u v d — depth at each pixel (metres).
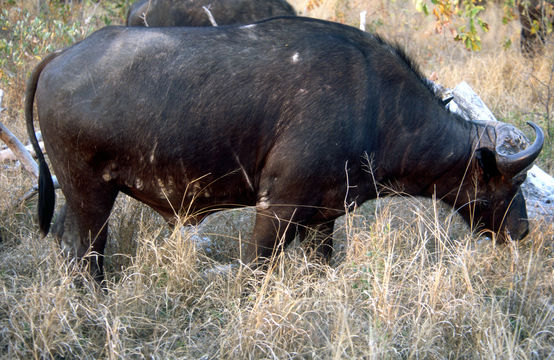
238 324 4.23
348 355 3.89
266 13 7.40
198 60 4.39
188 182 4.59
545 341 4.42
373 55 4.71
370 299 4.36
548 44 10.63
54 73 4.37
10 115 8.53
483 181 5.05
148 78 4.32
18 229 5.89
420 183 5.05
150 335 4.38
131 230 5.50
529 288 4.77
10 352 3.92
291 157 4.45
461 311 4.41
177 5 7.55
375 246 4.89
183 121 4.36
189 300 4.82
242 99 4.41
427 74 11.04
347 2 13.95
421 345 4.12
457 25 13.38
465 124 5.05
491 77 10.52
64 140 4.41
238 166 4.57
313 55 4.52
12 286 4.74
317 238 5.41
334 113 4.45
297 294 4.65
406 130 4.77
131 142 4.38
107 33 4.50
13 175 6.84
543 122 8.38
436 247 5.46
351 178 4.65
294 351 4.07
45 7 11.16
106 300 4.53
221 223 6.14
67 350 4.07
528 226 5.25
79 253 4.81
